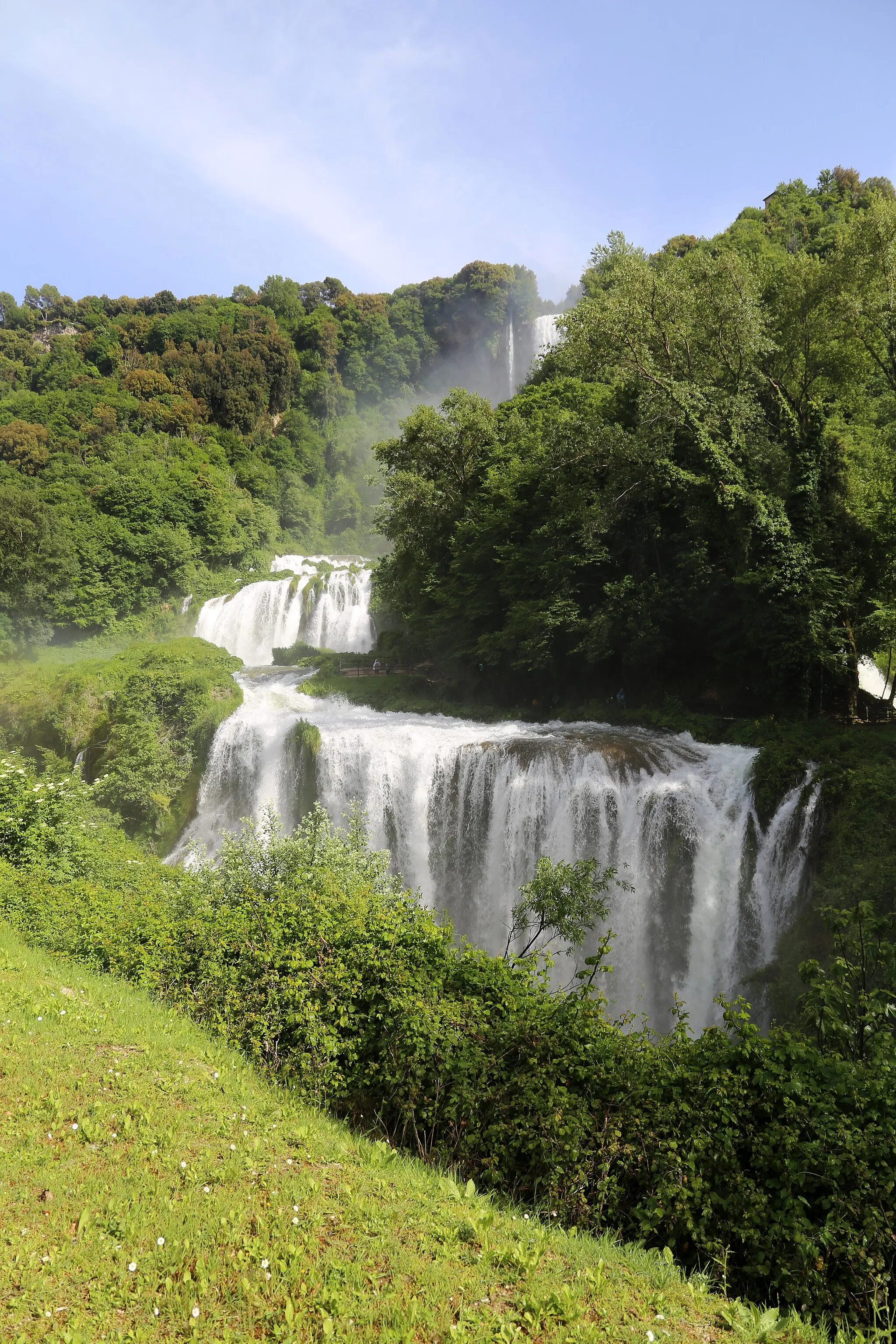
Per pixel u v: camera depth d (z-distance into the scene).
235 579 89.06
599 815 29.67
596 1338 5.63
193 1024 11.37
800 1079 7.71
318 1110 9.53
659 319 35.41
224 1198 6.92
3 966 12.31
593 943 28.61
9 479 92.38
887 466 33.91
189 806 40.44
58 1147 7.50
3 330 155.75
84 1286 5.76
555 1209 7.75
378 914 11.70
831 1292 6.57
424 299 170.38
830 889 22.23
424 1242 6.59
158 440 112.44
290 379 142.75
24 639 70.12
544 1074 8.74
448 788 33.28
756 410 34.16
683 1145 7.75
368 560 98.75
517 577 42.62
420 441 51.66
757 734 31.77
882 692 39.19
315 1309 5.68
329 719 42.06
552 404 51.53
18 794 20.39
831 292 33.31
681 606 36.88
